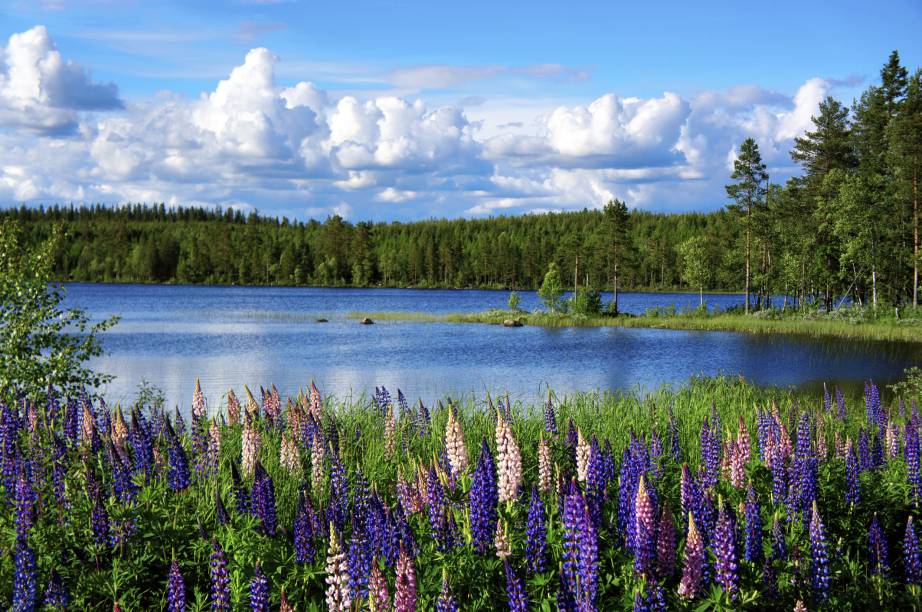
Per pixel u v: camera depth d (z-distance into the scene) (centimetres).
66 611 694
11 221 1748
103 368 4038
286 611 578
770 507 952
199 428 1152
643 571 683
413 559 722
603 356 4741
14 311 1688
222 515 819
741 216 8206
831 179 7419
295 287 19838
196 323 7394
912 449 1034
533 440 1347
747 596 686
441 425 1545
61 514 836
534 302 12938
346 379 3666
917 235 6469
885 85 7569
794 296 8381
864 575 815
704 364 4288
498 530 731
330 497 904
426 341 5766
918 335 5538
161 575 783
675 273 18862
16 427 951
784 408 1881
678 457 1168
